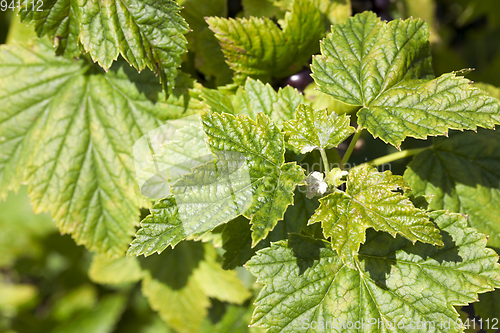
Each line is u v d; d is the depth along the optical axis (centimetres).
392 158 35
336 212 31
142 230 30
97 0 32
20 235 51
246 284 39
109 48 33
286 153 33
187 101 34
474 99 32
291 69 36
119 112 35
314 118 31
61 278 59
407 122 32
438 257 31
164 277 40
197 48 36
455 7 67
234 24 34
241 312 41
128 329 56
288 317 31
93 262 40
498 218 35
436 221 32
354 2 39
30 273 58
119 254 35
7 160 35
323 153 32
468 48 68
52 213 35
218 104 34
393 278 32
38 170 35
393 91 32
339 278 32
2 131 35
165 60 33
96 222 35
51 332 53
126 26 32
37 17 32
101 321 54
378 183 31
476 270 31
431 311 31
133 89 35
